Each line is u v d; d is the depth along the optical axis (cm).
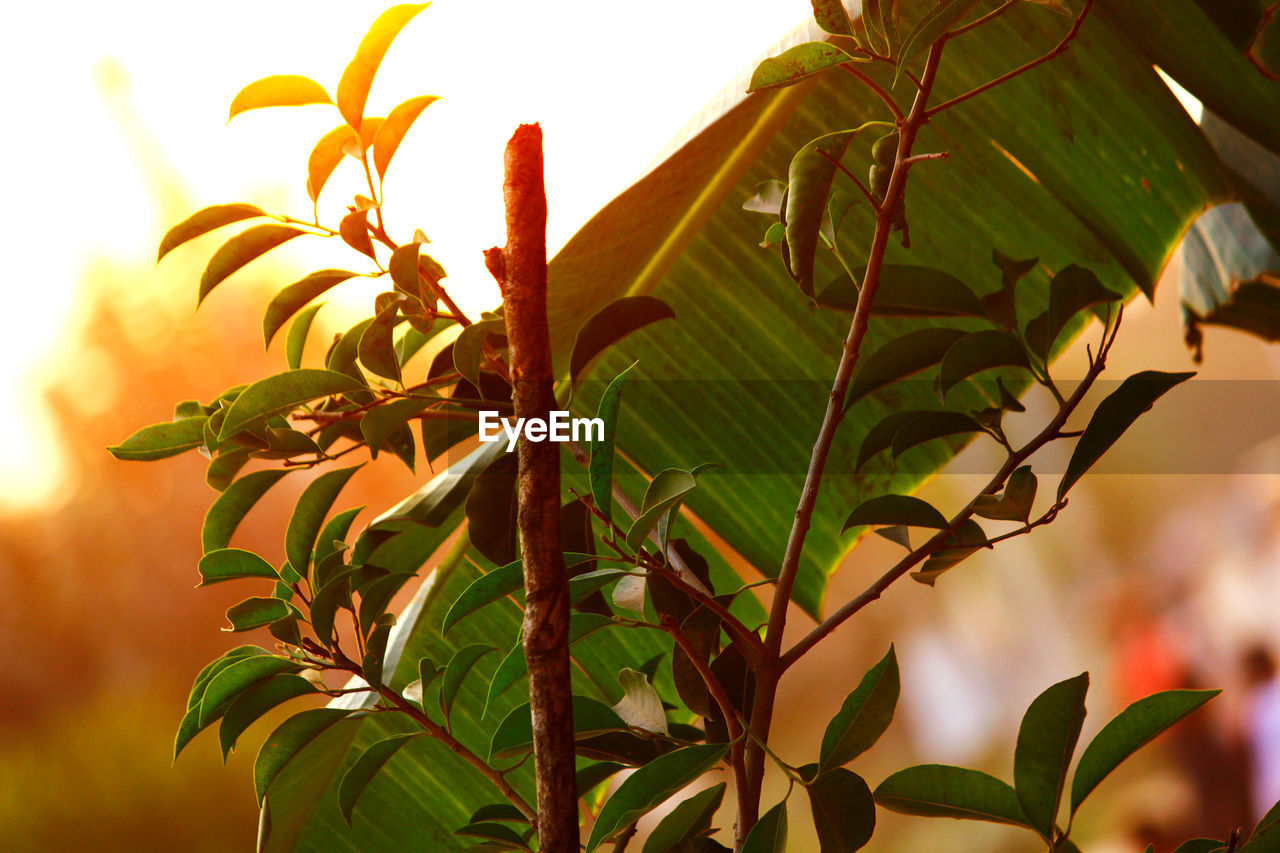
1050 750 168
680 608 176
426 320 175
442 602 211
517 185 154
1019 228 219
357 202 174
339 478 179
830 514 226
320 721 177
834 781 164
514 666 171
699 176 207
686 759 164
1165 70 204
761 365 220
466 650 176
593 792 209
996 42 211
